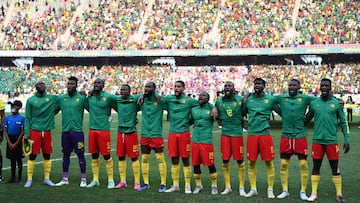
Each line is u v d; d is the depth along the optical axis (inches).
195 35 1843.0
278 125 1081.4
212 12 1935.3
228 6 1945.1
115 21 1975.9
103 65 1895.9
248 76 1724.9
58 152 622.8
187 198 356.8
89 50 1833.2
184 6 1983.3
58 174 461.4
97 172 408.5
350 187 403.2
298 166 506.9
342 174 465.7
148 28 1916.8
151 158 565.0
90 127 405.4
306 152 363.9
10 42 1953.7
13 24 2043.6
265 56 1786.4
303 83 1649.9
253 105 371.9
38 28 2001.7
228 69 1779.0
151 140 392.2
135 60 1884.8
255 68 1758.1
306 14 1828.2
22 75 1865.2
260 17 1860.2
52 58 1930.4
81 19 2018.9
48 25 2009.1
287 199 357.1
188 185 381.1
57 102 415.2
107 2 2081.7
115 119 1322.6
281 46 1710.1
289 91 368.2
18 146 410.6
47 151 407.8
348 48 1619.1
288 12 1857.8
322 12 1817.2
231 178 444.5
